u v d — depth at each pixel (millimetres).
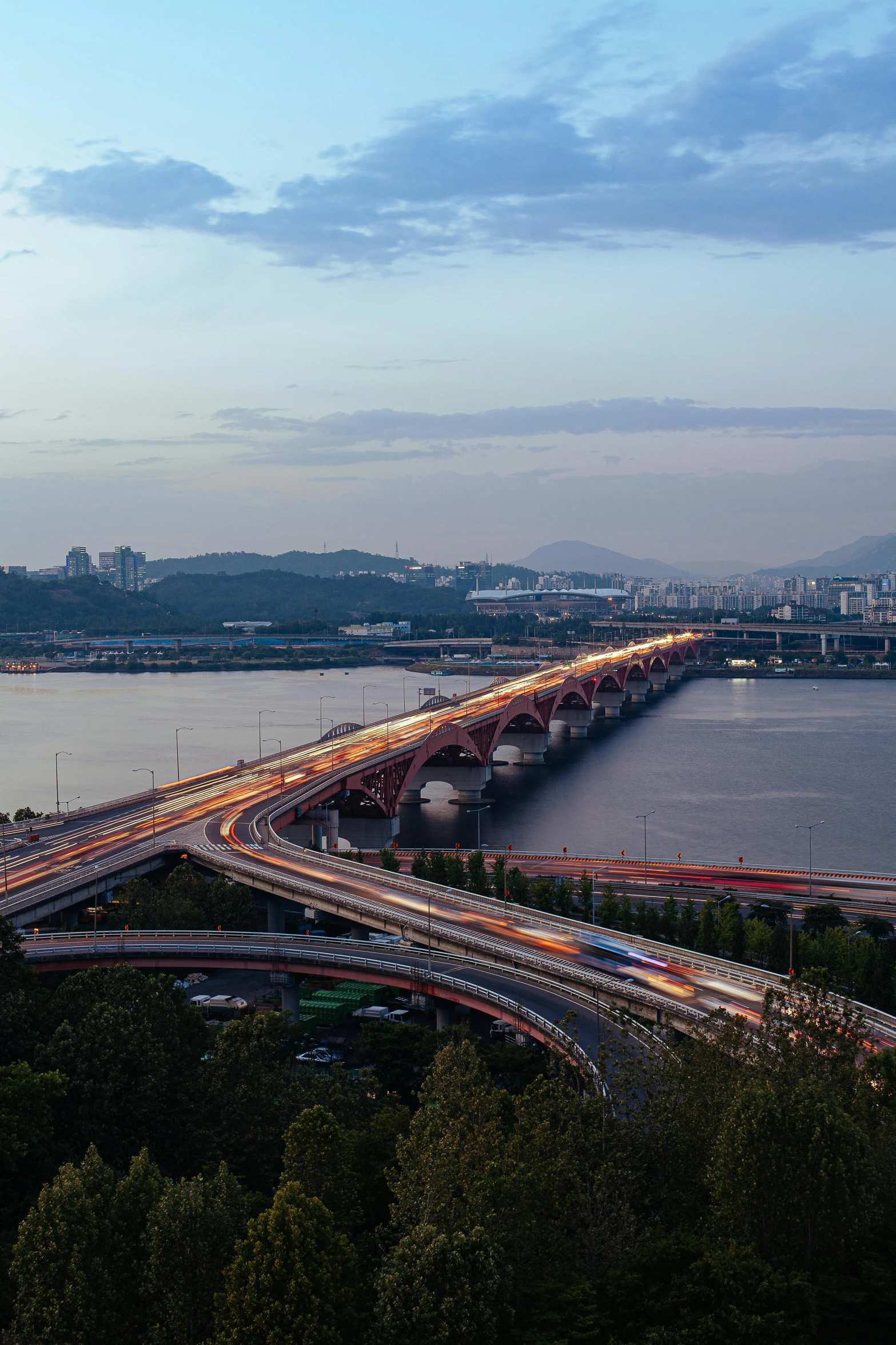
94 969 96688
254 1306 53750
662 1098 69438
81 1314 57406
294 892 158375
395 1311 53875
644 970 120125
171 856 179750
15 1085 76000
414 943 139250
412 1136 67375
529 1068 103375
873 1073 70500
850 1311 56469
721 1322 54312
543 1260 59531
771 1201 58406
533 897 169000
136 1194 62219
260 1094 83625
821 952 139000
